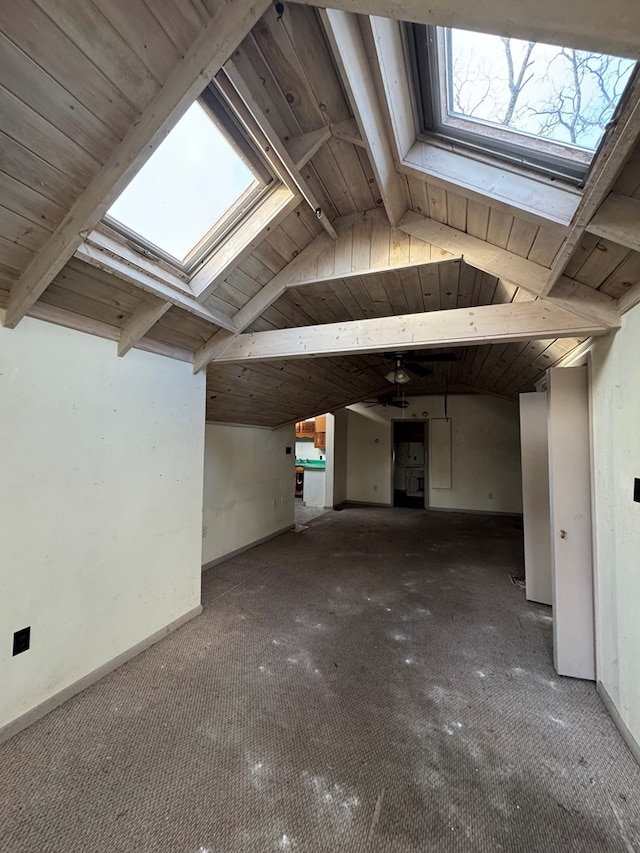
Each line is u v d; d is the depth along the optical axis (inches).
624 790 57.1
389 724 70.1
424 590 135.3
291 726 69.1
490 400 281.9
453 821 51.9
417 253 85.0
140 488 93.7
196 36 43.7
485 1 29.2
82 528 79.0
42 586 71.0
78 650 77.6
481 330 83.8
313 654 93.4
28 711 68.0
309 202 78.0
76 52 42.1
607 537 76.4
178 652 93.3
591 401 84.7
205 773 58.7
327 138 63.2
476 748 64.9
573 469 87.2
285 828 50.6
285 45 49.6
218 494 162.2
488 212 68.1
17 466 67.3
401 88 53.6
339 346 97.3
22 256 60.7
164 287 80.2
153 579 97.4
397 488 354.3
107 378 85.2
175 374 105.5
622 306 68.7
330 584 139.9
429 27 45.1
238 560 166.6
